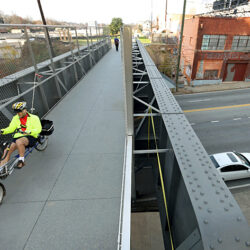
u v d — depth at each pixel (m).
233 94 19.95
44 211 2.77
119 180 3.27
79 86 8.51
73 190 3.10
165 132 2.88
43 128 3.54
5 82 4.23
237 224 1.12
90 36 12.22
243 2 21.50
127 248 1.67
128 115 2.87
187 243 1.38
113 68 11.97
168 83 22.28
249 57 22.92
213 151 10.28
